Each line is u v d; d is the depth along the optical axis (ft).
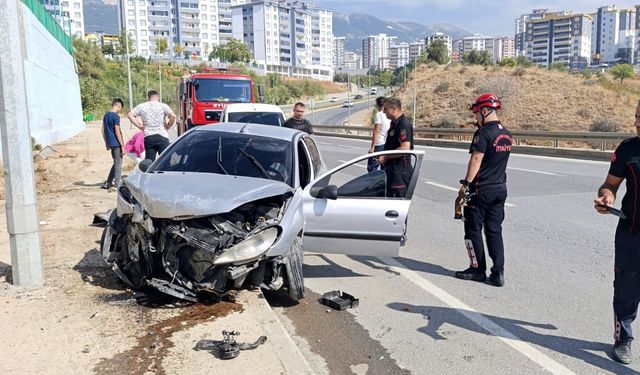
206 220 15.94
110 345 13.66
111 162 57.36
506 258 23.98
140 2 469.98
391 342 15.51
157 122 36.78
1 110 17.11
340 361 14.34
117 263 17.93
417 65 208.74
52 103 93.81
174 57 433.07
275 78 409.49
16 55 16.85
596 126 126.82
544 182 44.96
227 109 47.70
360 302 18.54
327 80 573.33
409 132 25.77
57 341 13.85
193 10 492.95
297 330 16.25
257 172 19.52
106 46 344.28
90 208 31.14
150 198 16.15
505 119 146.61
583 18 605.73
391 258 23.86
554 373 13.82
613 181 13.97
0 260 20.79
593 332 16.34
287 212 17.15
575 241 26.71
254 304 16.37
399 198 19.71
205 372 12.36
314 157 23.34
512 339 15.78
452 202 37.04
